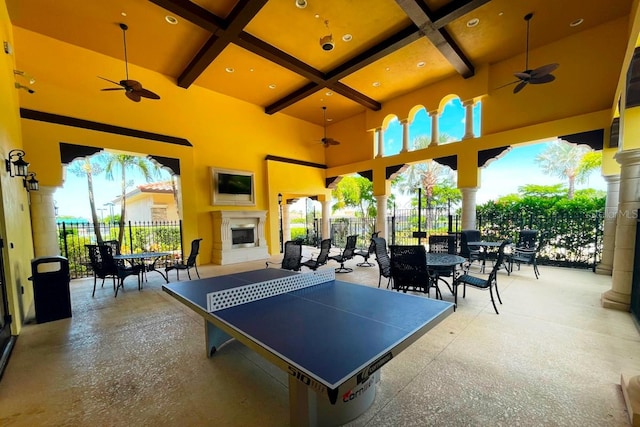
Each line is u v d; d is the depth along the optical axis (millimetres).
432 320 1755
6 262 3031
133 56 6367
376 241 4848
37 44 5496
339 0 4676
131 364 2469
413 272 3547
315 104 9219
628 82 3641
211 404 1930
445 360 2422
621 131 3766
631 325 3102
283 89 8070
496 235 7699
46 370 2398
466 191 7195
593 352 2527
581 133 5520
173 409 1888
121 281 5102
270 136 9594
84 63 6027
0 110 3383
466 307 3764
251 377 2248
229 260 7922
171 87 7332
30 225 5020
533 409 1814
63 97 5785
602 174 5492
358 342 1436
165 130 7211
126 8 4793
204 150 7953
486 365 2340
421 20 4805
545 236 6863
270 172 9359
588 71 5473
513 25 5309
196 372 2324
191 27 5332
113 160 11070
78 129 5832
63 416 1843
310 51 6125
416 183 18188
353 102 9062
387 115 8914
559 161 15609
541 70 4453
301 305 2068
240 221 8398
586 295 4254
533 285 4871
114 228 11391
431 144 7789
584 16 5066
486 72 6656
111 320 3555
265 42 5766
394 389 2035
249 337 1509
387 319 1762
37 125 5395
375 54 5945
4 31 4246
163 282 5738
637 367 2277
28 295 4133
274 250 9453
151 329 3258
